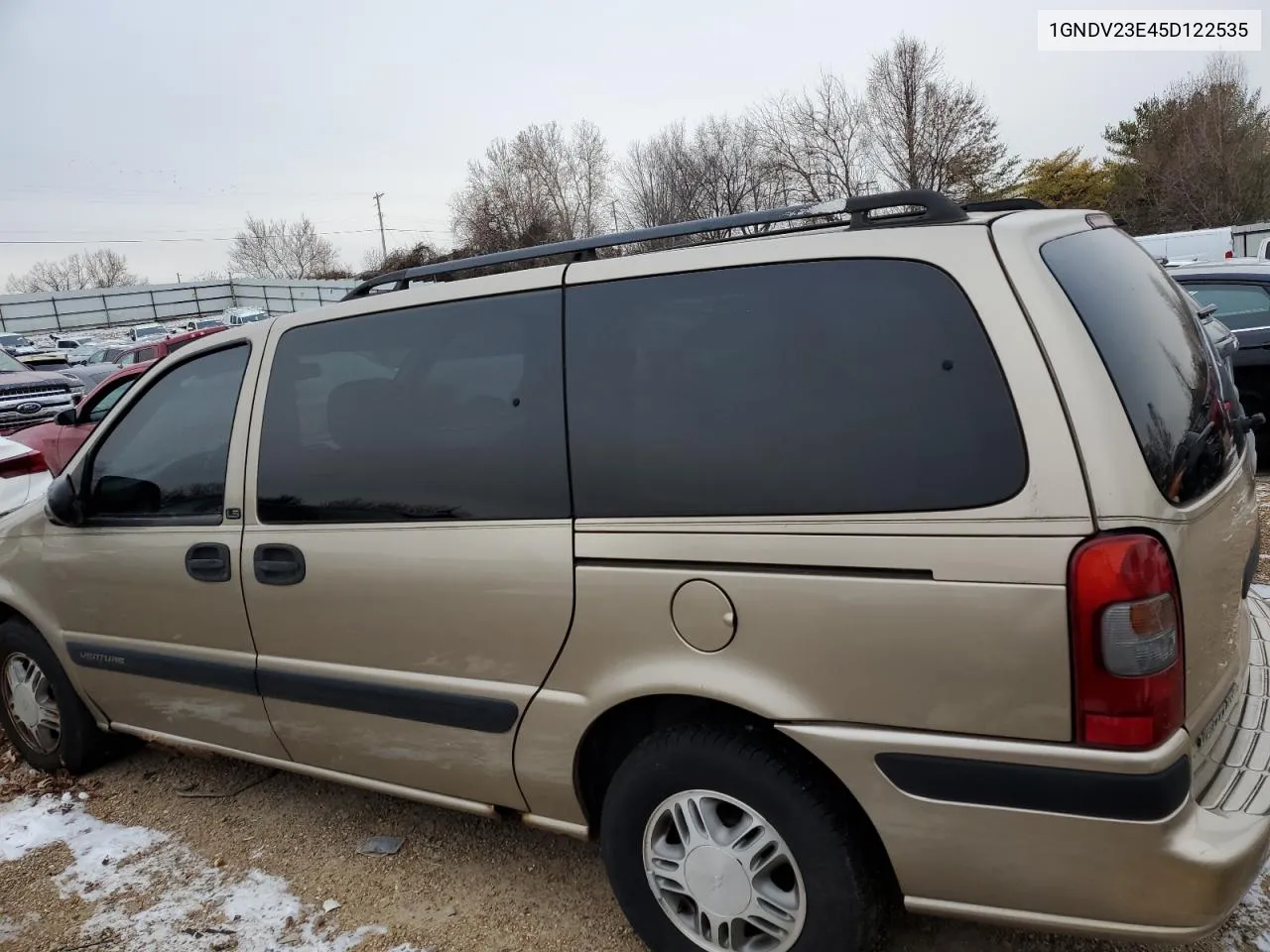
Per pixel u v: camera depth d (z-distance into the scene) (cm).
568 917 274
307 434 288
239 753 328
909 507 194
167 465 323
